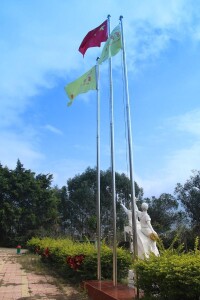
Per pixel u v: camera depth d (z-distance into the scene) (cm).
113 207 1134
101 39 1356
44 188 5072
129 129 1023
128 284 1126
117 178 5166
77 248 1484
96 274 1286
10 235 4653
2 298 1128
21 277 1639
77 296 1143
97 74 1391
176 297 687
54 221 4997
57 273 1720
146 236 1305
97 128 1337
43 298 1123
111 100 1227
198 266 662
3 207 4581
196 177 3531
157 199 4475
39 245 2620
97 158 1316
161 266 713
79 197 5784
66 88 1487
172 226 4312
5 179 4741
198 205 3412
